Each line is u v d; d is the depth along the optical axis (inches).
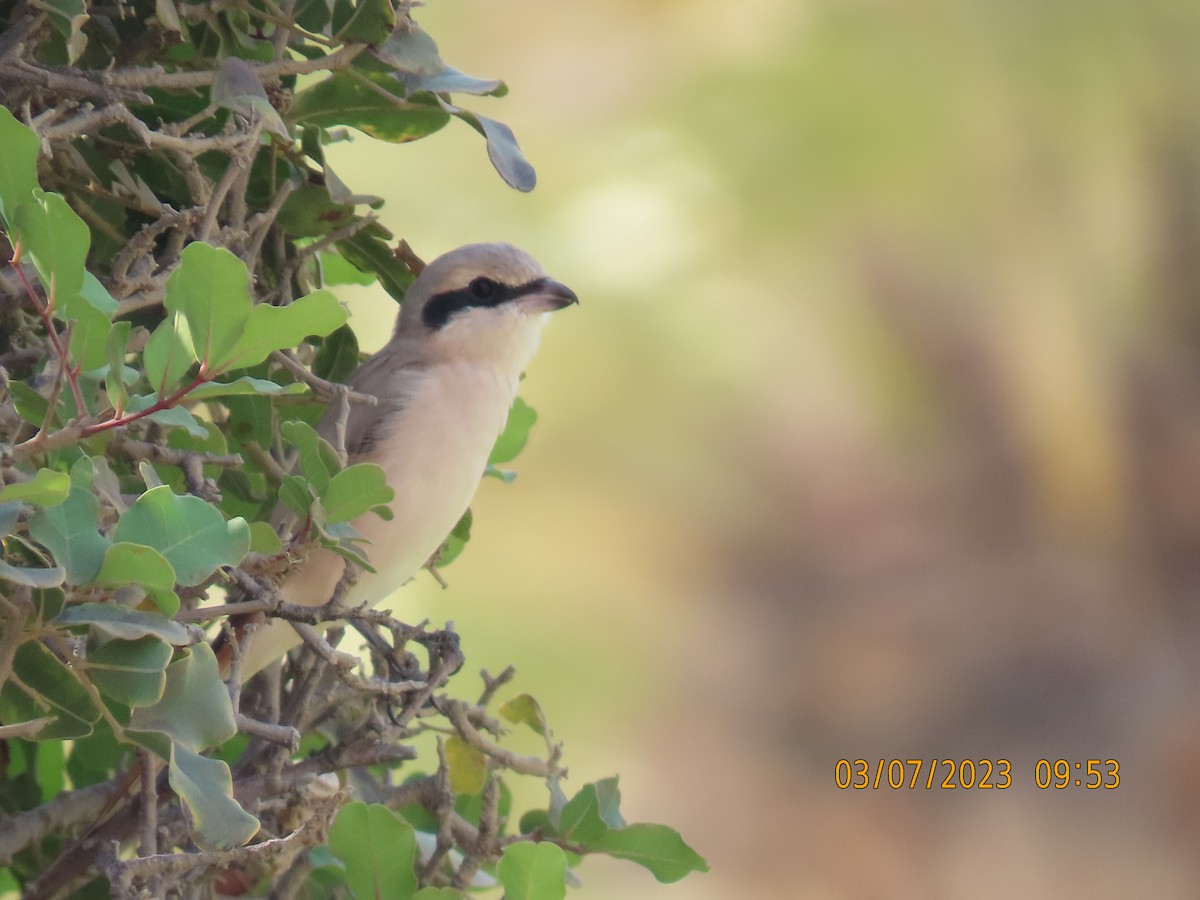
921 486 684.1
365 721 189.8
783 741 665.0
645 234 569.0
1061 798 653.9
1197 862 619.2
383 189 536.1
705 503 654.5
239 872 192.5
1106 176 602.9
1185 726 657.6
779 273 596.7
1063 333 642.8
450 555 250.2
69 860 165.5
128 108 183.3
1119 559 684.7
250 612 162.2
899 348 638.5
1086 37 578.6
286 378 191.2
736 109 565.3
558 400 622.2
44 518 126.3
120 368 129.0
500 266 253.6
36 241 127.9
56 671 135.0
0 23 173.8
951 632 687.1
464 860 176.6
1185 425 665.0
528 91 569.3
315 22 180.5
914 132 566.3
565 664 611.8
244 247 181.3
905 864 651.5
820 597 685.3
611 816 179.3
